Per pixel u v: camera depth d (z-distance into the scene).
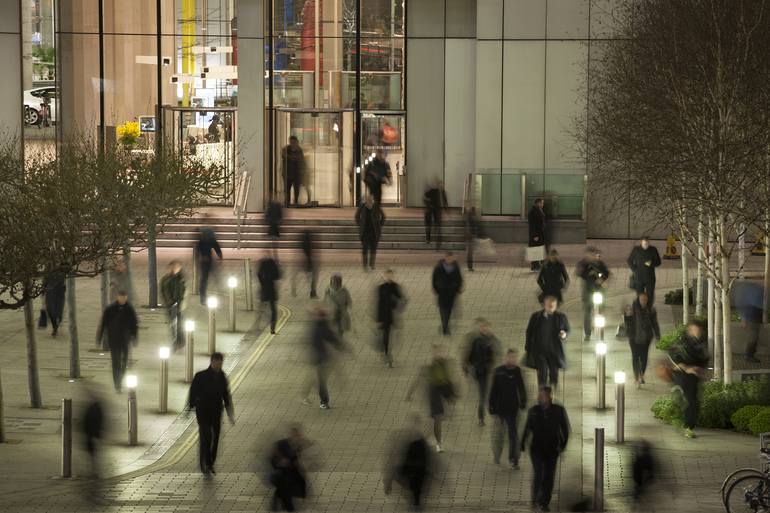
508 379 34.72
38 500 31.53
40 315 53.28
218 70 77.69
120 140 66.44
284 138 79.62
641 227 76.50
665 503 31.05
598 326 46.97
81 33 77.62
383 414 40.81
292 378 45.25
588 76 70.25
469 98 79.25
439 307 50.88
